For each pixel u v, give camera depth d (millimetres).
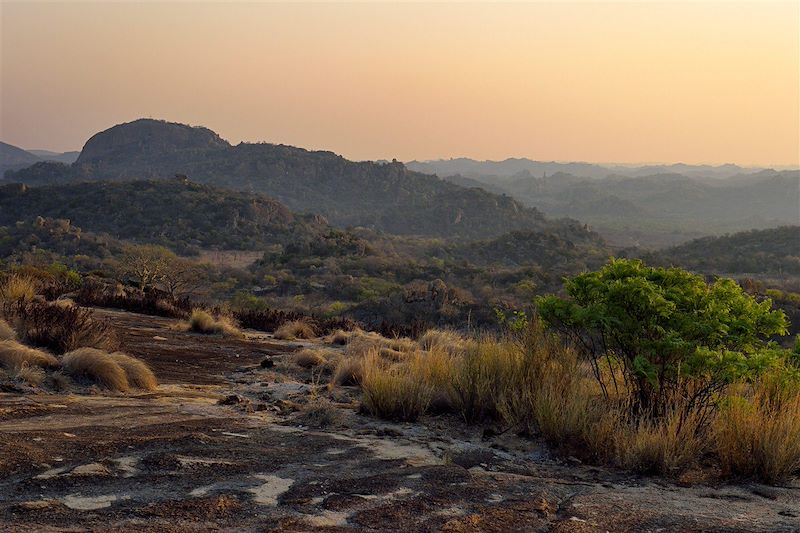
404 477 4605
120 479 4246
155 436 5387
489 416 6922
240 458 4961
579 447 5809
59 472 4266
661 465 5258
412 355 9375
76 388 7508
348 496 4129
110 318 15914
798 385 6141
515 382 7023
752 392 6422
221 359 11766
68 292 19891
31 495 3828
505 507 4070
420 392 6992
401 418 6934
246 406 7305
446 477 4645
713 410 6082
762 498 4641
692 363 5891
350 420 6828
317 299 100625
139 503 3814
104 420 5945
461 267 141500
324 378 10383
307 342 16641
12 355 7727
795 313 48125
